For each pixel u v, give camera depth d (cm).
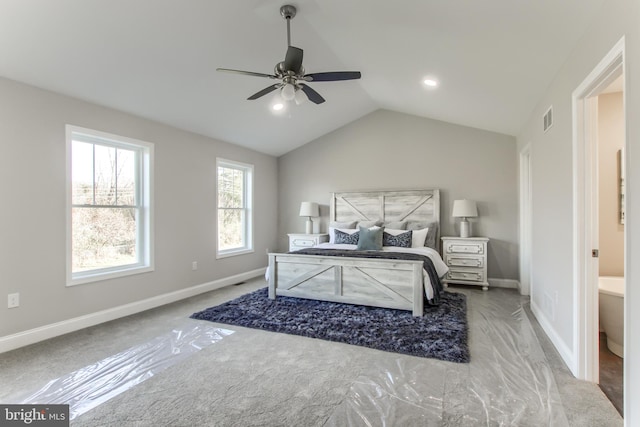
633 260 150
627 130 154
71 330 320
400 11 244
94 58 282
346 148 607
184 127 445
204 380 226
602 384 220
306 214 596
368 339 289
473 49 269
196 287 468
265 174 628
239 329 322
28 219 291
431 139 550
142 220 403
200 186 478
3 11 219
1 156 274
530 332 311
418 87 407
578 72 221
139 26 261
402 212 557
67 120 318
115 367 245
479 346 279
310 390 213
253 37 309
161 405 197
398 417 184
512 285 501
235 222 563
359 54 353
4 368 244
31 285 293
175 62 316
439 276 434
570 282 242
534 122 358
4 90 276
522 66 275
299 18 292
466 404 196
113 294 360
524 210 463
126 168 387
